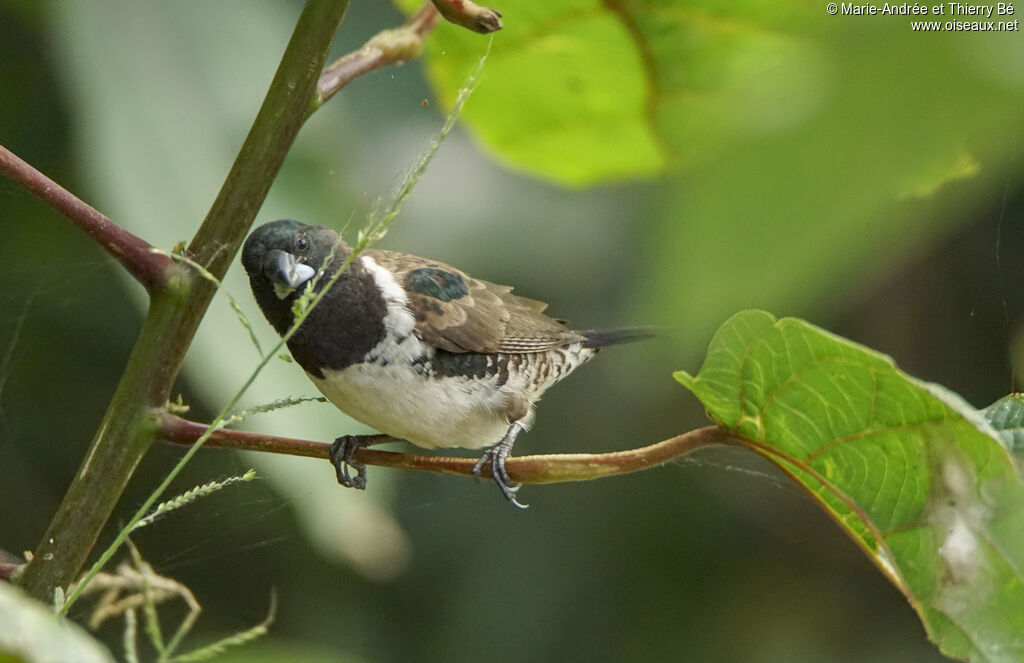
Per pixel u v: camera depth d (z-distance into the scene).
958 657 4.20
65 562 4.52
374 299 7.22
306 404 7.30
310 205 7.63
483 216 8.91
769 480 10.27
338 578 10.11
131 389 4.53
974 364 9.09
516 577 10.02
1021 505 4.10
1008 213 8.55
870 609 10.09
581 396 10.14
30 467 10.17
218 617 10.00
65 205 4.38
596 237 8.94
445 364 7.47
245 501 10.02
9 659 2.44
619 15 3.99
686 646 9.91
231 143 7.48
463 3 4.17
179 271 4.48
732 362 4.57
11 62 9.16
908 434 4.36
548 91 5.39
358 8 9.10
